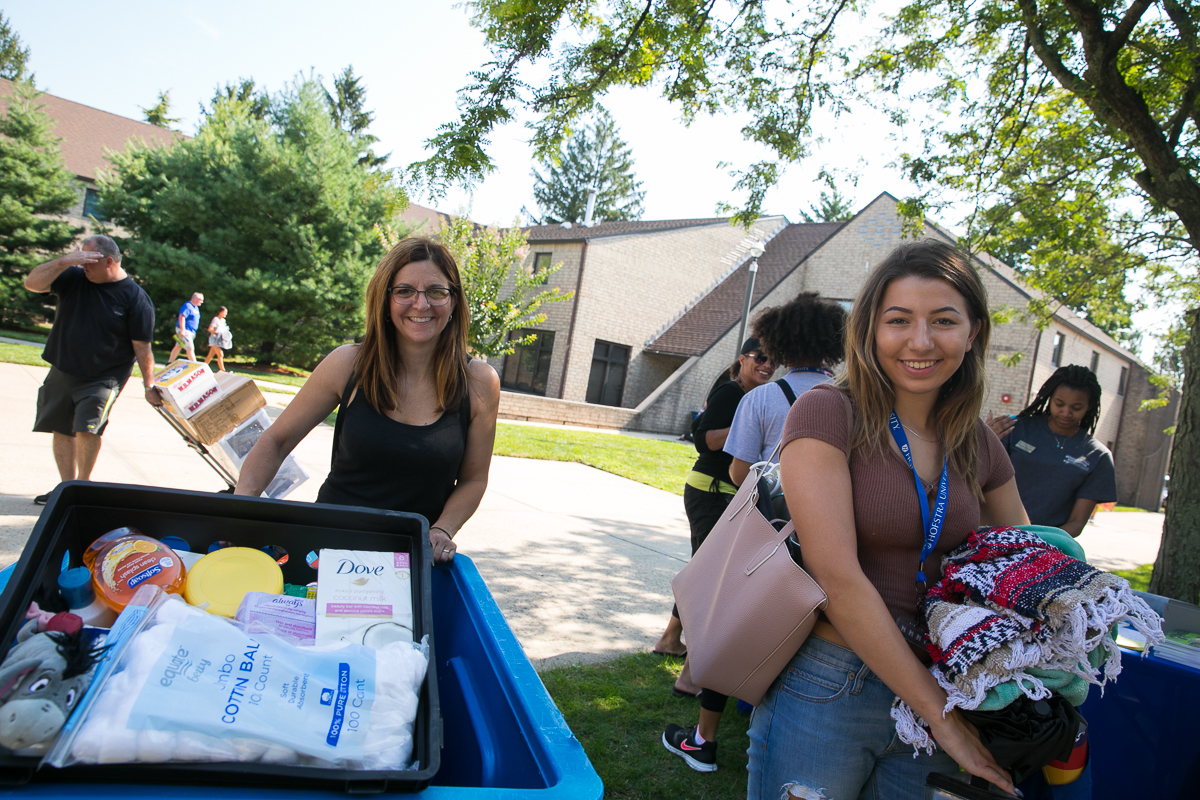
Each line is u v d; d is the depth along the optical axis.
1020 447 3.47
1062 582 1.30
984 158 7.27
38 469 5.37
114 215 19.50
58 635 0.92
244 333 18.78
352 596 1.33
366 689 1.02
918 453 1.60
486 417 2.24
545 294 14.80
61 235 19.33
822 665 1.54
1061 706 1.34
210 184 18.41
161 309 18.52
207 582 1.32
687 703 3.31
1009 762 1.33
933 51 6.74
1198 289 10.14
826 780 1.52
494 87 5.45
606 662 3.64
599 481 9.58
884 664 1.36
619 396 23.88
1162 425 25.64
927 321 1.49
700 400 21.78
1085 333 20.08
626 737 2.97
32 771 0.81
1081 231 7.57
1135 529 15.70
